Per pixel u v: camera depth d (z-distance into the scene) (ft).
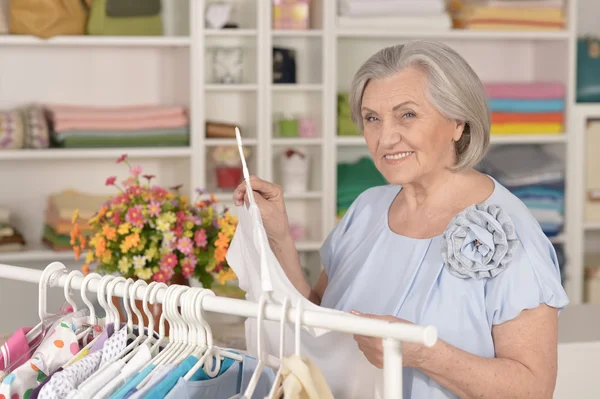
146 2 10.46
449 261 4.42
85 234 10.23
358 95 4.81
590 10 12.53
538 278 4.32
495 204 4.66
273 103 11.49
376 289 4.82
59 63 11.09
